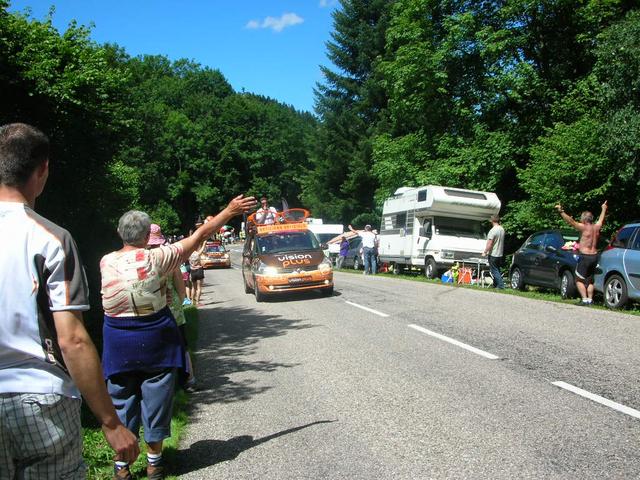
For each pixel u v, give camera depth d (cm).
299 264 1532
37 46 1117
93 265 1316
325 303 1403
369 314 1170
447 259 2038
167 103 8338
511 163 2398
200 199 7400
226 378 712
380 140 3072
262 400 602
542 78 2438
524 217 2027
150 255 399
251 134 8231
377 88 4338
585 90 1975
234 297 1750
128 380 405
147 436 404
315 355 807
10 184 227
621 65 1499
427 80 2636
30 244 215
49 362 216
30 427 212
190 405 604
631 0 2183
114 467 416
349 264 3016
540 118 2370
